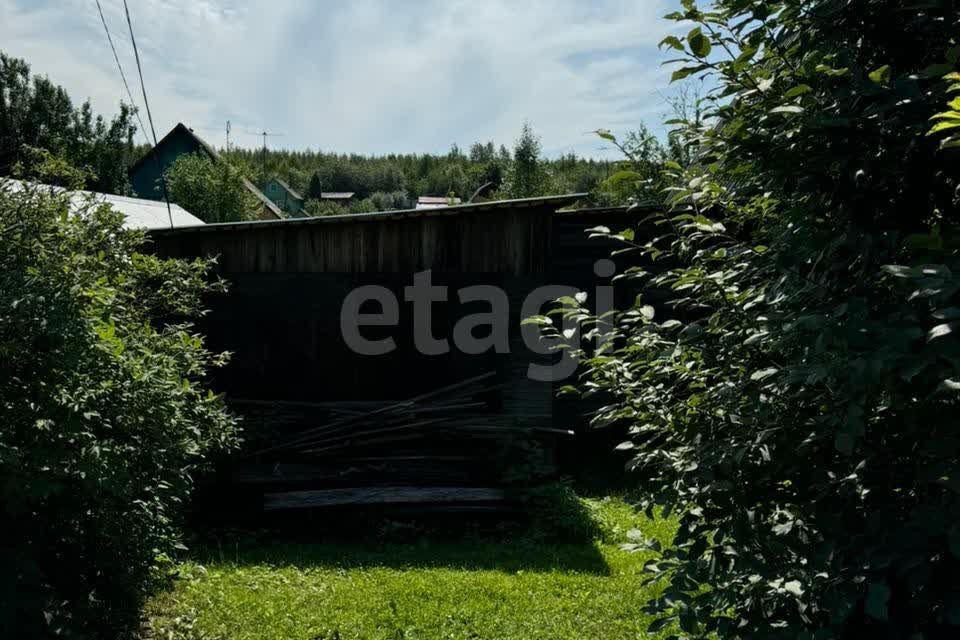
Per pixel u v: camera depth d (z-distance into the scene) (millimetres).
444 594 6539
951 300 2066
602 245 11781
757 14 2680
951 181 2551
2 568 4125
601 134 3402
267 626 5809
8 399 4281
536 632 5805
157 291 7559
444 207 10797
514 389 10945
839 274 2584
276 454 9406
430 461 9430
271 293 10906
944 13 2393
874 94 2338
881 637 2266
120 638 5301
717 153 2908
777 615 2627
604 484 10438
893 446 2363
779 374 2523
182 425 5590
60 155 6766
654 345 3248
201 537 8156
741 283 3215
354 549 8023
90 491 4438
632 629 5859
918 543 2061
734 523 2801
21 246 4914
